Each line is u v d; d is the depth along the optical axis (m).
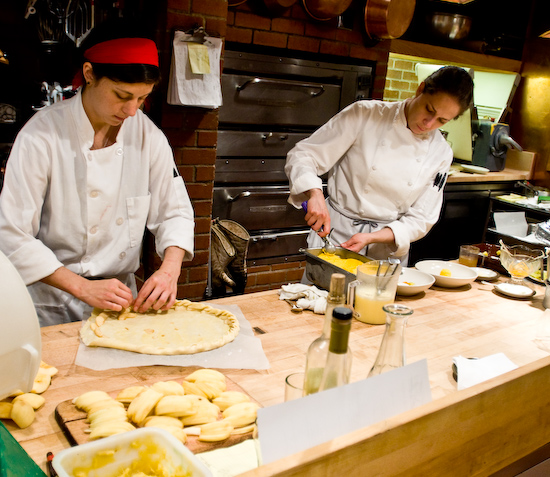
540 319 1.75
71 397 1.09
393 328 0.96
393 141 2.28
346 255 1.99
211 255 2.81
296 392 0.88
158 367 1.23
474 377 1.28
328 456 0.76
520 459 1.18
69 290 1.44
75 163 1.60
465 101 2.00
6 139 2.88
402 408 0.92
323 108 3.60
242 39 3.15
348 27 3.57
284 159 3.54
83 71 1.48
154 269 2.95
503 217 2.77
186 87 2.71
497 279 2.18
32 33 2.95
